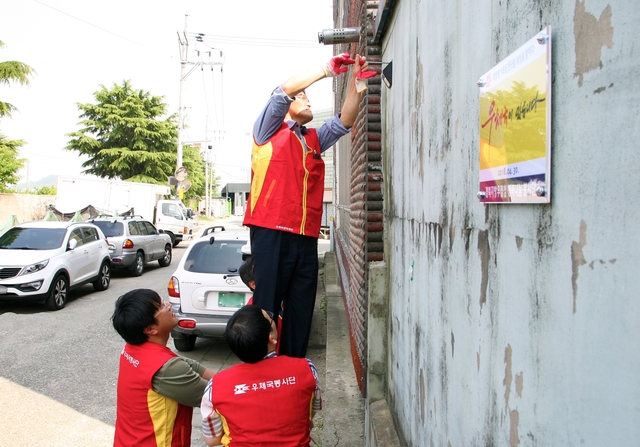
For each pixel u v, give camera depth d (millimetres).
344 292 8188
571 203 1048
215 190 95062
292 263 2473
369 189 3855
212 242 6848
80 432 4480
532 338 1231
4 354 6613
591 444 974
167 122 36281
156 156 34906
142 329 2453
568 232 1061
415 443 2561
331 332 6852
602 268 940
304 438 2215
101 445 4254
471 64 1717
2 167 22703
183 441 2510
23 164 24000
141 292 2520
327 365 5469
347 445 3750
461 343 1798
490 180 1485
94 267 10953
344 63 2463
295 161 2457
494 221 1485
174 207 22797
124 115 35125
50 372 5984
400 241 3045
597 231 956
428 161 2330
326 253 14344
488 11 1554
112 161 34594
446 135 2023
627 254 867
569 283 1057
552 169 1125
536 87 1186
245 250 6320
